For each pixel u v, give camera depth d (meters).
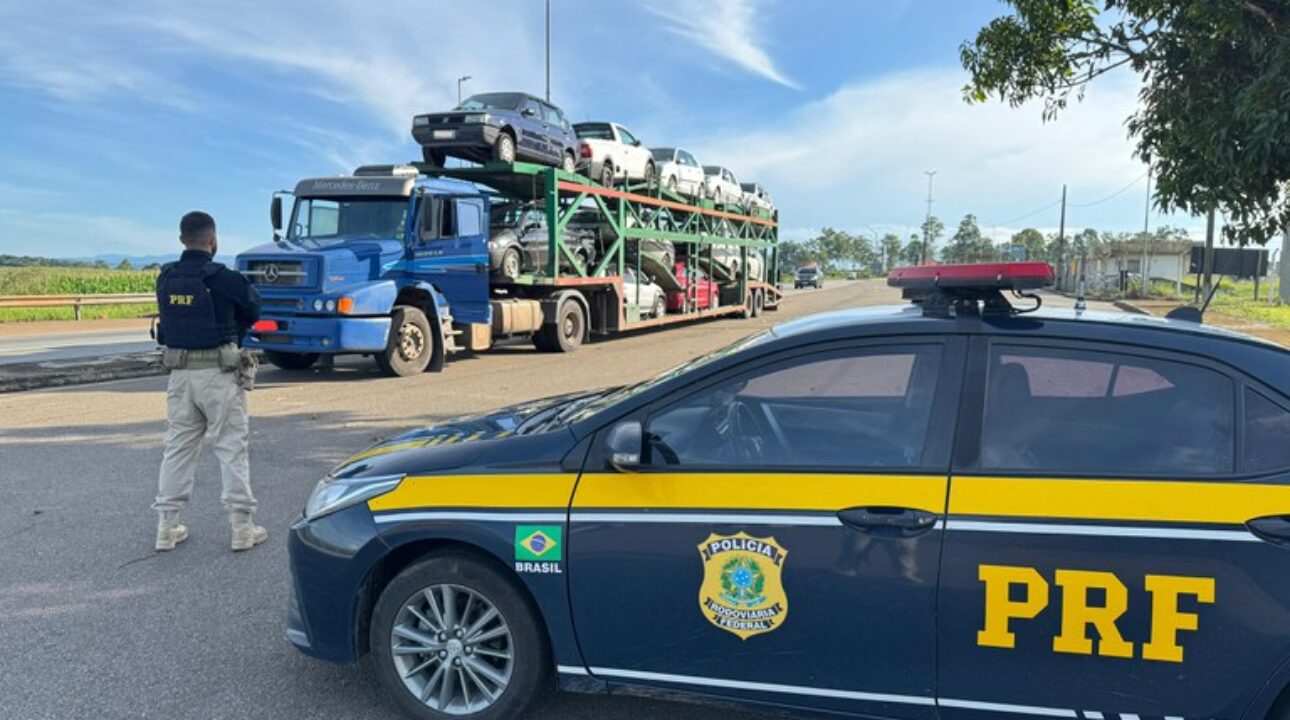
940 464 2.61
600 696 3.31
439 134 13.96
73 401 10.08
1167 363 2.59
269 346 11.20
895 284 2.98
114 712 3.18
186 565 4.69
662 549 2.74
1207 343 2.61
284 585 4.41
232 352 4.77
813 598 2.63
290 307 11.16
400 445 3.44
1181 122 5.76
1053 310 2.91
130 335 20.67
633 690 2.87
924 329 2.79
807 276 63.09
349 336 11.15
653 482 2.77
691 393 2.90
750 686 2.74
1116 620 2.41
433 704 3.05
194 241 4.72
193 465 4.95
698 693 2.80
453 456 3.09
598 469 2.85
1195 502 2.40
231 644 3.75
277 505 5.80
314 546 3.12
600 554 2.79
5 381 10.77
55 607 4.12
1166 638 2.39
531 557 2.84
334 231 12.16
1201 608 2.36
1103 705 2.46
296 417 9.02
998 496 2.52
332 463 6.96
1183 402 2.56
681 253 21.16
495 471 2.95
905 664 2.59
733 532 2.68
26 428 8.39
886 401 2.78
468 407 9.62
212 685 3.39
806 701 2.71
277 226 12.17
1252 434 2.46
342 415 9.14
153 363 12.86
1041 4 6.35
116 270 41.19
